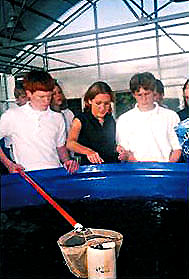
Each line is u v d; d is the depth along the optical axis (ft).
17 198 5.15
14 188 5.17
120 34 17.74
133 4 16.85
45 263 3.58
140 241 3.97
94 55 18.30
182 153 6.09
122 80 17.84
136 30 17.58
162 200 5.14
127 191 5.52
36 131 5.90
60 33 18.75
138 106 6.24
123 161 6.32
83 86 18.38
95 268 3.05
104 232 3.59
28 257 3.70
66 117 7.48
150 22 13.39
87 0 17.62
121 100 17.43
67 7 17.90
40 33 18.97
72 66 18.76
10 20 16.19
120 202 5.20
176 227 4.26
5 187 5.11
